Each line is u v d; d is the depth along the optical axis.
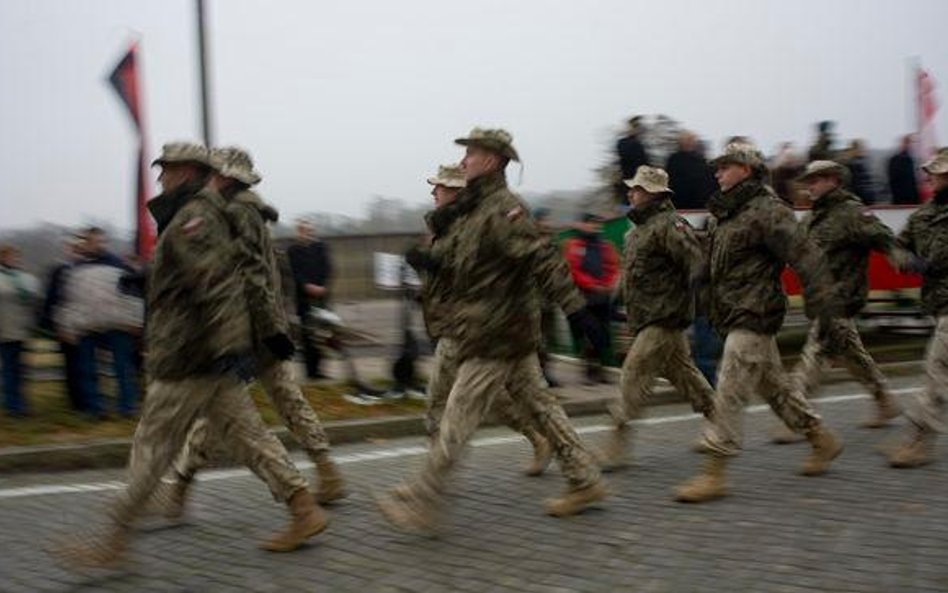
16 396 8.99
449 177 7.21
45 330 9.01
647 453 7.75
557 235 11.61
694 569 4.86
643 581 4.71
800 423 6.63
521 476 7.01
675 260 6.86
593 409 10.04
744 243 6.19
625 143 12.05
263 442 5.25
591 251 10.93
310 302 10.75
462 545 5.36
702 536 5.39
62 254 9.42
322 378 10.97
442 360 6.93
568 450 5.86
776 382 6.53
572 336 11.52
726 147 6.32
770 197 6.20
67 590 4.79
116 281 8.88
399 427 9.09
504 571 4.92
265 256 5.62
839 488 6.34
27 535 5.79
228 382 5.17
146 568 5.09
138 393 9.88
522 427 6.89
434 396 7.00
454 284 5.53
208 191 4.88
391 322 15.26
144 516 5.41
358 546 5.39
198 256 4.69
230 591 4.73
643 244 6.96
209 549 5.39
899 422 8.66
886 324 14.12
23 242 9.94
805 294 6.06
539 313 5.58
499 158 5.40
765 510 5.88
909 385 11.14
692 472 7.00
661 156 12.20
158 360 4.79
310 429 6.21
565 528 5.64
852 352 8.30
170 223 4.76
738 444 6.18
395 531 5.65
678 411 9.93
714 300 6.36
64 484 7.22
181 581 4.88
